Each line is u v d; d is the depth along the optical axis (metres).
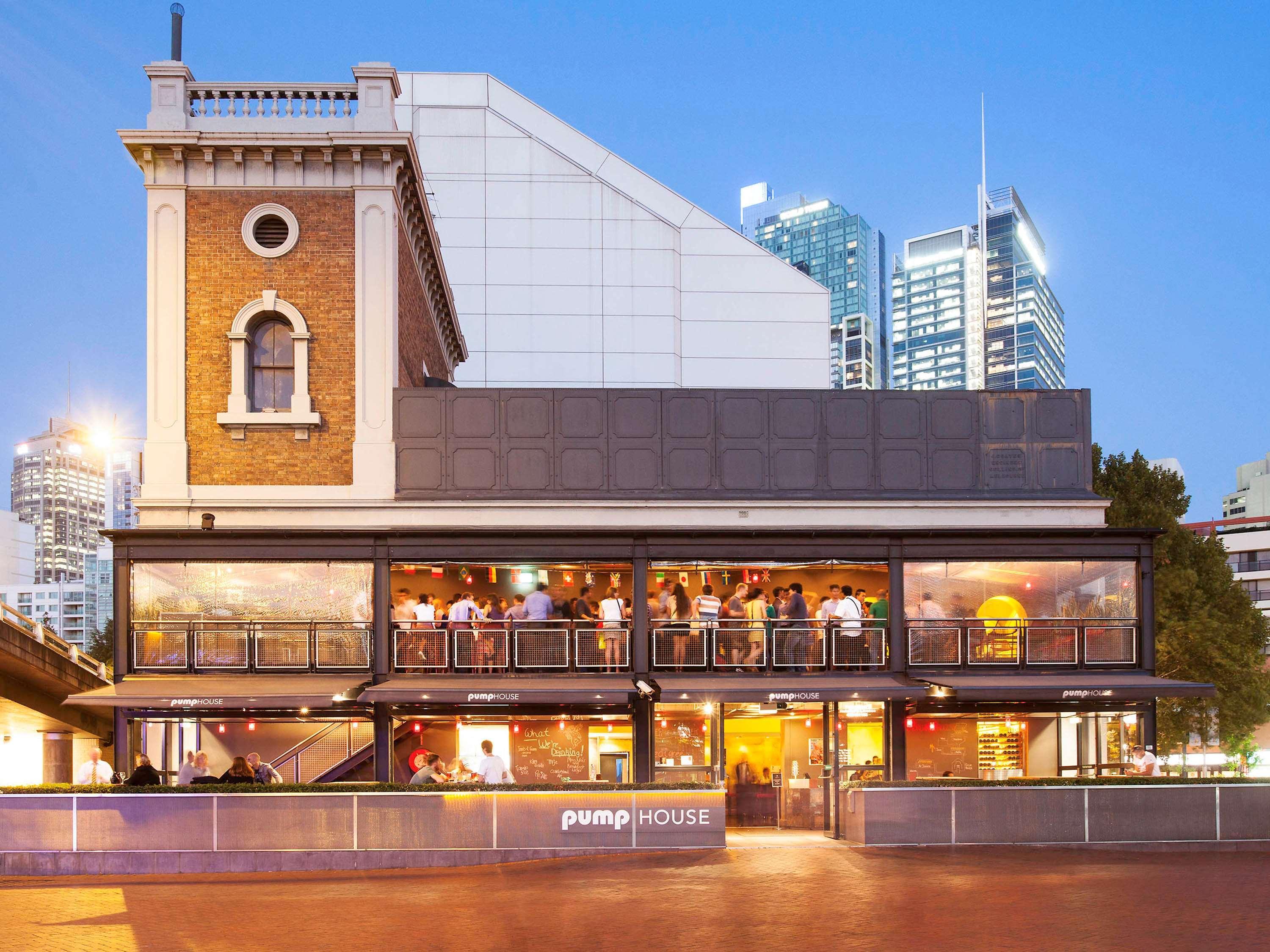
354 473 22.17
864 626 22.39
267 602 21.97
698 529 21.98
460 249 42.84
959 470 23.30
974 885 13.90
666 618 22.28
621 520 22.58
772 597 25.19
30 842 16.39
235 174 22.44
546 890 14.04
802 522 22.81
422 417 22.61
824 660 22.20
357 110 23.03
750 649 22.16
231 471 22.03
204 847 16.52
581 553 22.08
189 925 12.19
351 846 16.64
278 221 22.64
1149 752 22.03
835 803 19.95
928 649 22.17
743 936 11.33
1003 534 22.44
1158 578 36.09
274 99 22.78
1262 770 53.53
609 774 22.52
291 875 16.00
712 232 43.97
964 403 23.48
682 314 43.47
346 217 22.56
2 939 11.48
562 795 17.14
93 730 32.19
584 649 21.98
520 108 44.09
